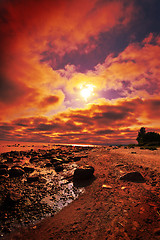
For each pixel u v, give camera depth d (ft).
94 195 20.31
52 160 45.06
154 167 30.50
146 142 92.22
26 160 47.42
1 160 44.96
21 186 24.35
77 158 47.11
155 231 11.69
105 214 15.26
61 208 17.71
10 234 13.12
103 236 12.07
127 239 11.32
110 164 35.65
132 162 35.73
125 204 16.75
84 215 15.56
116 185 22.76
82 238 12.12
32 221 15.14
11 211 16.85
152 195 18.24
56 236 12.64
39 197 20.56
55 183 26.27
